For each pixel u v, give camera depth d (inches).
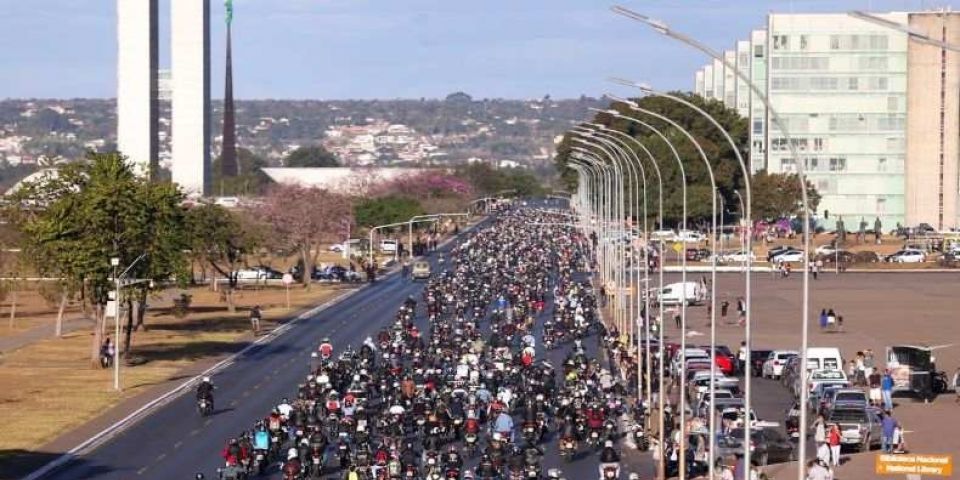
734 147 4439.0
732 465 4670.3
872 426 5378.9
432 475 4579.2
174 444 5708.7
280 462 5265.8
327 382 6259.8
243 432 5718.5
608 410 5861.2
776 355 7436.0
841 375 6589.6
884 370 7130.9
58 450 5605.3
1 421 6338.6
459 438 5615.2
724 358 7450.8
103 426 6190.9
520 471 4675.2
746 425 4028.1
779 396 6791.3
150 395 7145.7
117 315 7362.2
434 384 6215.6
